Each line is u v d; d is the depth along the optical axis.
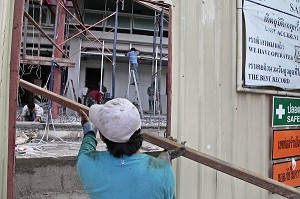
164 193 1.47
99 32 13.57
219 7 3.04
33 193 2.75
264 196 3.38
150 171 1.45
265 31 3.35
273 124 3.49
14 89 1.66
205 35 2.92
